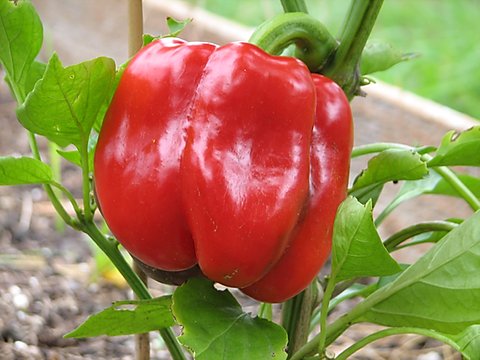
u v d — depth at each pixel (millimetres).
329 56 493
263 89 444
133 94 455
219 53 450
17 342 746
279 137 447
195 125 444
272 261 446
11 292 825
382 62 555
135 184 448
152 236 450
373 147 545
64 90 445
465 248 447
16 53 487
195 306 458
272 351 448
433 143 925
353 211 436
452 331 456
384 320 472
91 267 900
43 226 971
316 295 543
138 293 509
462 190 563
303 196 448
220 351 444
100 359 754
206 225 438
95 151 464
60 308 813
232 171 439
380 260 444
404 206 935
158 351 781
